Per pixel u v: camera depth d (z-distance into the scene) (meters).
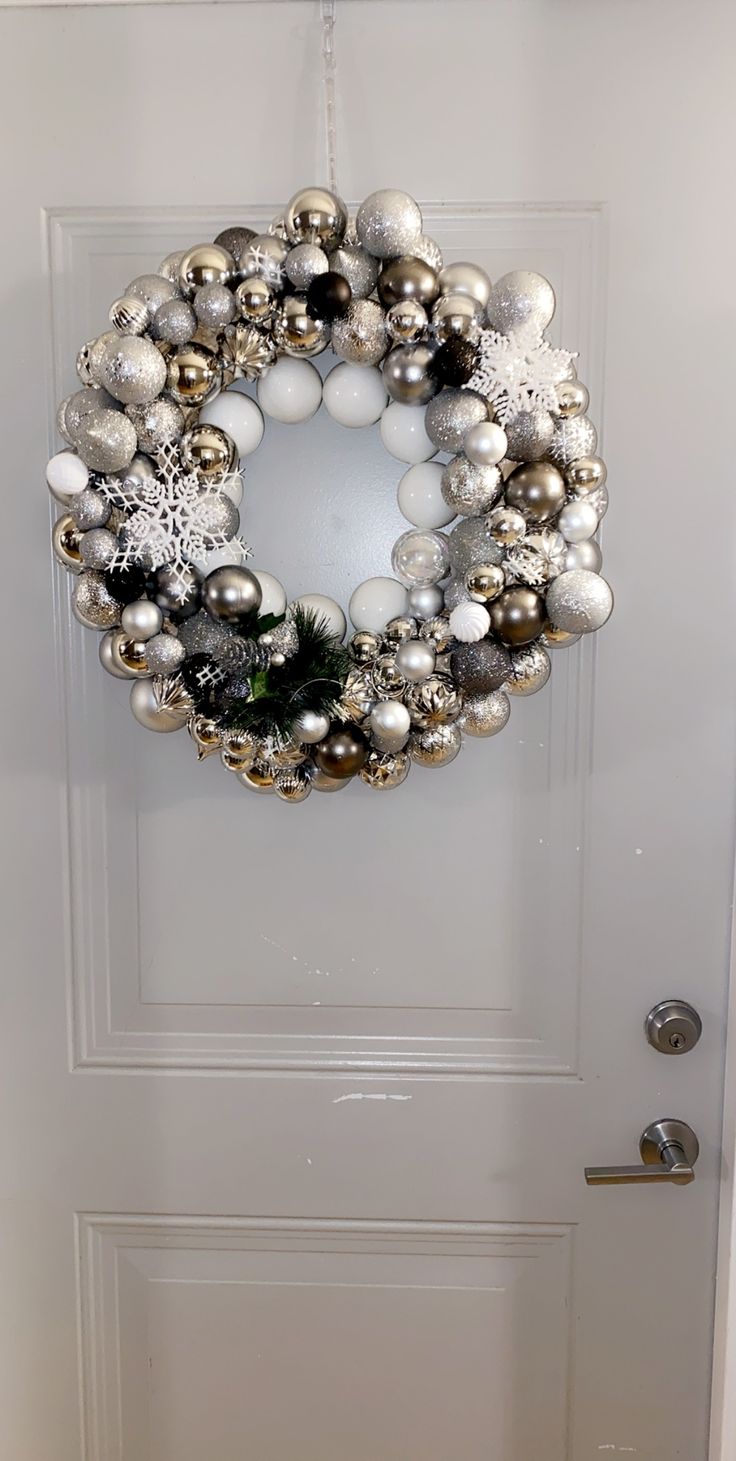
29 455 1.01
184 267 0.87
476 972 1.06
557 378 0.87
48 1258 1.11
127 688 1.04
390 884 1.05
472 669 0.90
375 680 0.91
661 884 1.04
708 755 1.02
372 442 1.00
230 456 0.91
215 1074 1.08
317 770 0.95
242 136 0.95
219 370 0.90
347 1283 1.11
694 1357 1.09
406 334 0.86
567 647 1.01
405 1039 1.07
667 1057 1.06
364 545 1.01
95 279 0.98
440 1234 1.10
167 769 1.05
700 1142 1.07
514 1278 1.10
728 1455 0.98
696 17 0.92
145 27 0.94
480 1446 1.12
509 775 1.04
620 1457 1.11
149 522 0.88
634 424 0.97
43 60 0.95
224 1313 1.12
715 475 0.98
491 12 0.93
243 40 0.94
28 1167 1.10
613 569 0.99
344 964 1.07
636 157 0.94
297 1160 1.09
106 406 0.88
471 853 1.05
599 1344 1.10
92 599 0.91
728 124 0.93
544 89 0.94
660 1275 1.09
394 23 0.93
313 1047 1.08
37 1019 1.08
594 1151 1.08
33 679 1.04
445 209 0.96
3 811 1.06
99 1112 1.09
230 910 1.06
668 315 0.96
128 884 1.06
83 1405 1.13
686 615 1.00
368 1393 1.12
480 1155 1.08
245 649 0.89
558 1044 1.07
